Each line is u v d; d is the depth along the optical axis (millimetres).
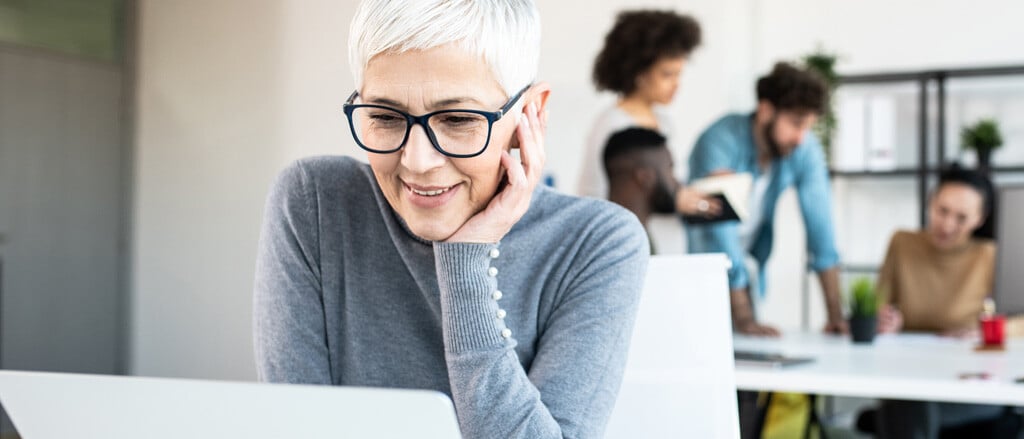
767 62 5520
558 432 978
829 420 4379
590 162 5008
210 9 5750
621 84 4961
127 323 5883
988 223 4168
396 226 1104
